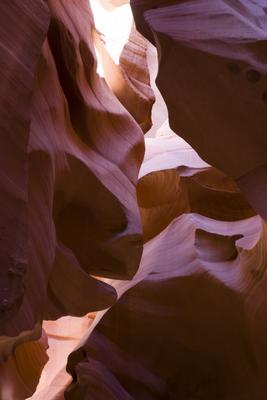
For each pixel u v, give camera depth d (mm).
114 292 5355
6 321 3264
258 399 6227
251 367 6266
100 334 6289
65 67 5379
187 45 5156
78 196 5285
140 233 5598
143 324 6352
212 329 6332
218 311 6312
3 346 4215
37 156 4250
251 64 5070
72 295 5051
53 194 4773
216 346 6332
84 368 6004
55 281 4859
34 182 4211
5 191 3479
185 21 5312
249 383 6270
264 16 5543
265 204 5141
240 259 6320
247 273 6199
